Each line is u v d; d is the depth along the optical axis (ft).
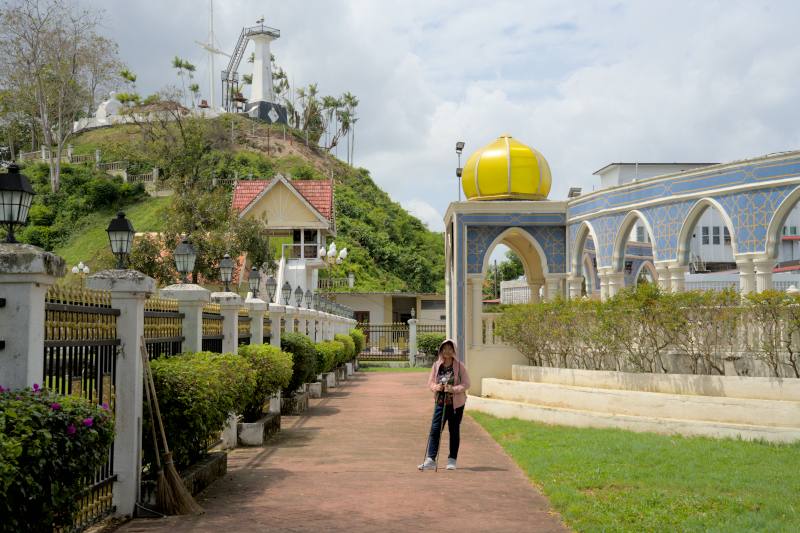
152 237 96.27
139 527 21.68
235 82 371.56
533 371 50.37
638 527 20.48
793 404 33.65
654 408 38.52
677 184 46.09
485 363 55.93
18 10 187.83
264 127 314.76
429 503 24.80
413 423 47.26
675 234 46.26
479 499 25.39
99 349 21.94
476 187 60.85
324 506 24.39
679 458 30.09
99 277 23.00
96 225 201.26
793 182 39.47
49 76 203.51
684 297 39.81
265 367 38.52
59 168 210.38
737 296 37.93
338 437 40.98
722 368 39.22
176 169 222.07
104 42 203.00
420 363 122.31
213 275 94.68
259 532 21.15
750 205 41.55
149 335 26.76
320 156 303.27
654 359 42.29
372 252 217.56
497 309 97.19
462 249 57.21
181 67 320.29
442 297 167.73
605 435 36.81
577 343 47.93
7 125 237.04
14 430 14.32
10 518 13.93
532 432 39.73
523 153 60.13
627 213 50.44
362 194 274.57
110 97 297.53
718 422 35.76
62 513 16.70
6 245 17.38
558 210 57.77
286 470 31.04
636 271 86.48
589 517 21.74
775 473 26.99
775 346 36.58
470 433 42.22
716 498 23.53
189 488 25.07
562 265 57.88
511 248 66.03
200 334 31.04
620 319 42.70
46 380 18.81
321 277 182.60
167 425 24.85
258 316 45.03
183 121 261.85
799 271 99.14
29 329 17.31
